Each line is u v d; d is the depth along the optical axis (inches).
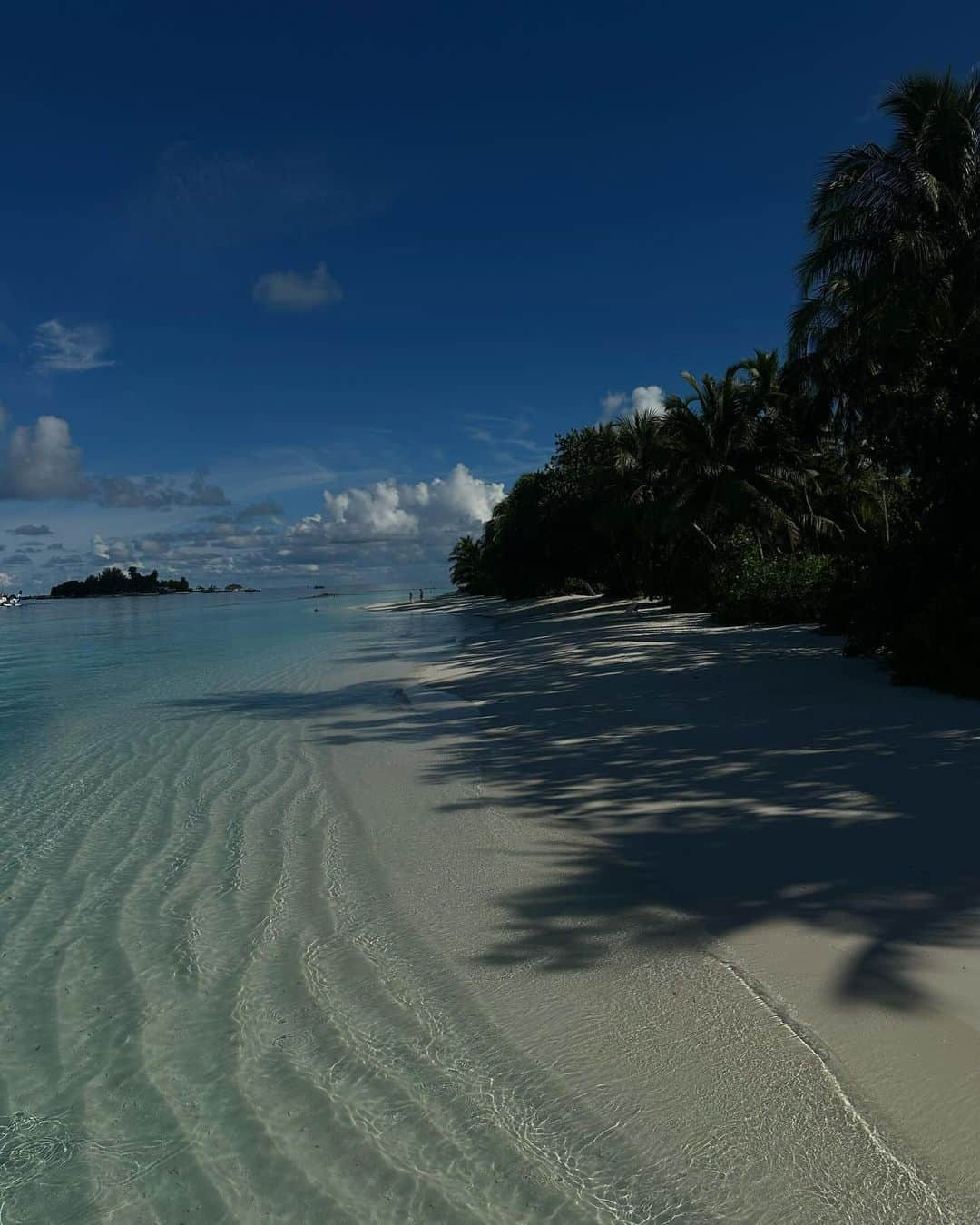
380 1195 100.1
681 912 170.6
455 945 167.0
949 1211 87.6
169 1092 125.1
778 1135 101.8
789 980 137.9
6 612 4074.8
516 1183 99.4
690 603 1139.3
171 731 463.5
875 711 349.4
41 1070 133.1
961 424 500.7
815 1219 88.5
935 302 662.5
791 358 836.6
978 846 187.6
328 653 1000.2
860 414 827.4
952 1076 108.9
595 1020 133.2
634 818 237.0
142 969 167.0
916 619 403.9
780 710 372.8
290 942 175.2
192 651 1136.2
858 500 1098.7
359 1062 128.7
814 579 811.4
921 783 240.5
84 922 193.8
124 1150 112.5
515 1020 136.1
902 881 172.6
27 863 239.8
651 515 1218.0
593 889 188.7
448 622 1772.9
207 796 310.7
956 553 458.6
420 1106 116.4
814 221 726.5
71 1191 105.1
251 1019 144.5
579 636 920.3
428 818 258.5
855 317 734.5
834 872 181.5
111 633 1739.7
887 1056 114.5
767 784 256.7
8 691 692.7
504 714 442.3
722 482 1130.0
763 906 168.1
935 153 682.8
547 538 1881.2
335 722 462.0
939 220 678.5
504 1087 118.3
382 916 185.2
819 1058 115.7
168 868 229.1
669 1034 126.7
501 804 267.0
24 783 346.6
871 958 142.1
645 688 480.7
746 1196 92.8
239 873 221.6
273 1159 108.4
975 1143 97.0
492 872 206.4
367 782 314.0
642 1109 109.9
